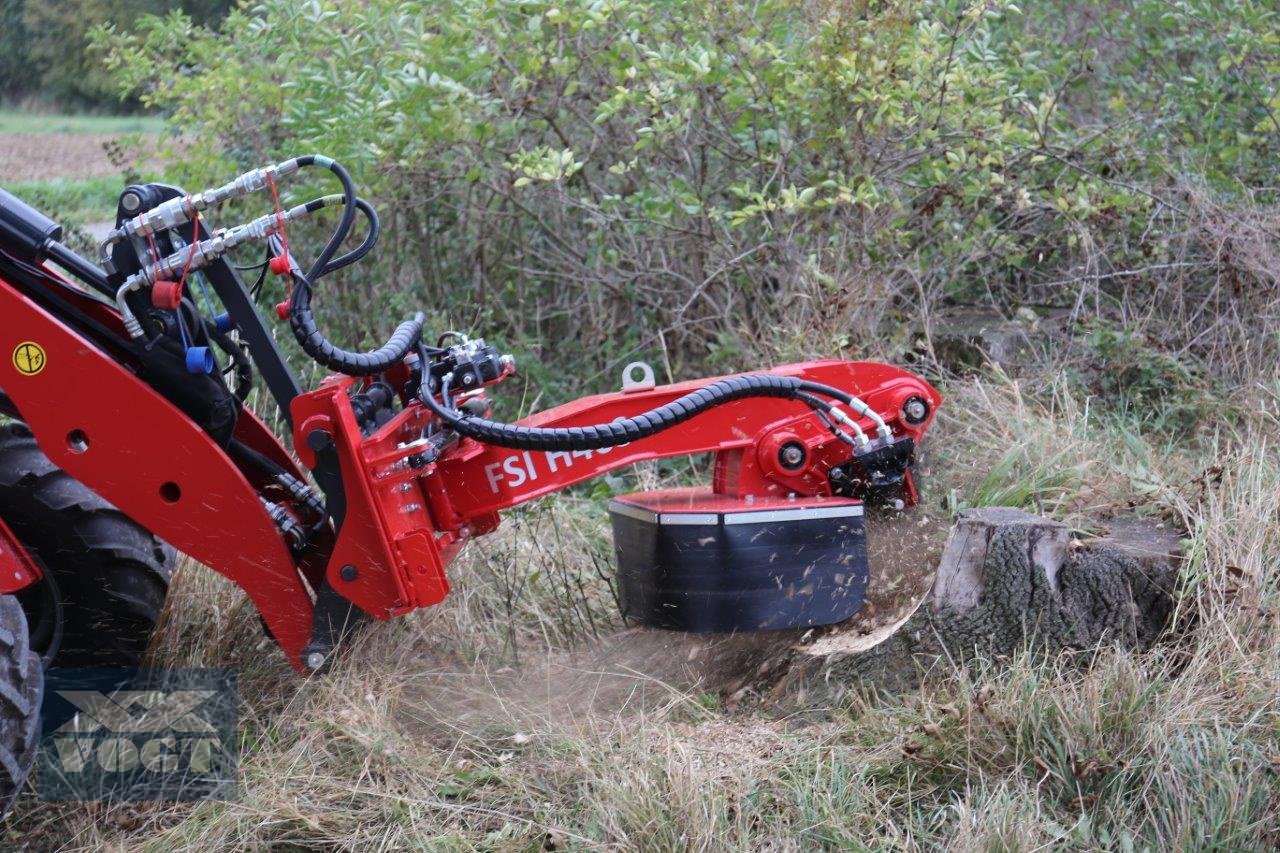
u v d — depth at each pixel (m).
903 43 5.23
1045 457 4.27
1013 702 3.06
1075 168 5.49
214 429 3.11
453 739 3.29
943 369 5.15
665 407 3.16
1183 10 6.07
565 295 6.11
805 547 3.32
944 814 2.86
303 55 5.52
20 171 15.92
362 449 3.03
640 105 5.39
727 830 2.80
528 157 5.06
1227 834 2.73
